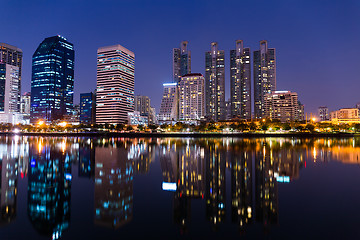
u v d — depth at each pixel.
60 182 30.61
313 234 15.65
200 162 49.00
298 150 72.81
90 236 15.52
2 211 19.88
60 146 92.56
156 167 43.06
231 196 24.61
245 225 17.25
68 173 36.75
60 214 19.38
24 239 15.07
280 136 179.50
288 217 18.67
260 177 33.81
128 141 133.12
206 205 21.86
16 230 16.36
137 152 69.81
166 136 197.88
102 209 20.66
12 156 58.41
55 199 23.25
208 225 17.38
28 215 19.16
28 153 65.56
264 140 137.88
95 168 41.59
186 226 17.16
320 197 23.78
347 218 18.27
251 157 56.03
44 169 40.09
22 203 22.00
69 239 15.05
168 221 18.09
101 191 26.36
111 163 47.84
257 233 15.93
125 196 24.66
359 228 16.47
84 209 20.56
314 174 35.72
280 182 30.58
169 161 50.72
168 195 25.06
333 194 24.84
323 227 16.70
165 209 20.75
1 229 16.53
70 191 26.23
